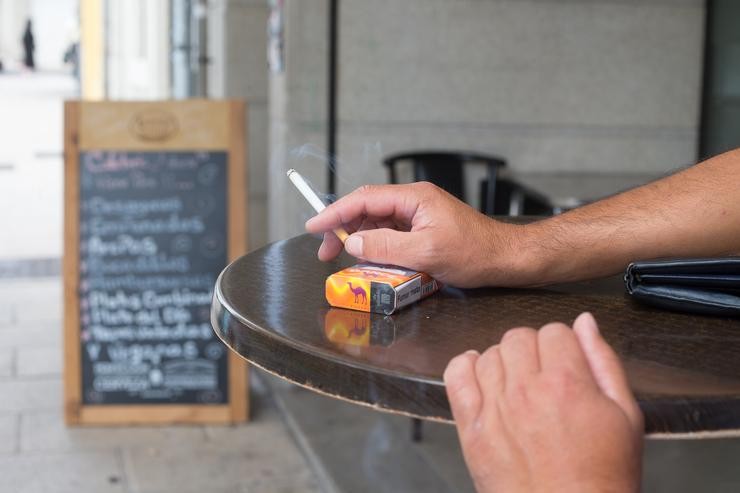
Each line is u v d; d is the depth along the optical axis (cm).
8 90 2505
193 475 308
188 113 344
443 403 66
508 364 58
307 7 383
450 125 407
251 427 349
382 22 393
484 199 404
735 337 81
